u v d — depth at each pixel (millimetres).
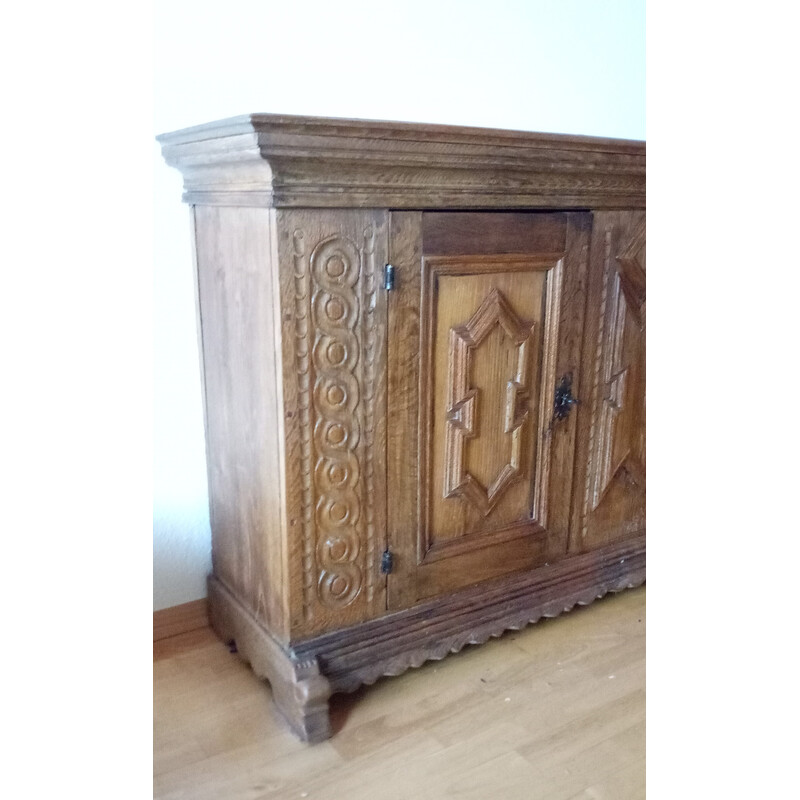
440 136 1169
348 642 1345
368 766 1229
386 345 1270
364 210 1192
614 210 1492
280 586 1301
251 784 1190
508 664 1512
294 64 1551
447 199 1262
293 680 1271
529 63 1901
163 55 1414
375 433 1298
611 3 2018
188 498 1598
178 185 1466
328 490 1274
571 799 1159
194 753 1259
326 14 1564
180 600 1629
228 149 1130
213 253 1360
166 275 1487
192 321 1532
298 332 1183
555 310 1456
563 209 1424
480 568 1496
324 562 1300
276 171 1090
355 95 1643
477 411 1411
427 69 1733
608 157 1387
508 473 1488
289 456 1225
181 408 1554
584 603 1659
